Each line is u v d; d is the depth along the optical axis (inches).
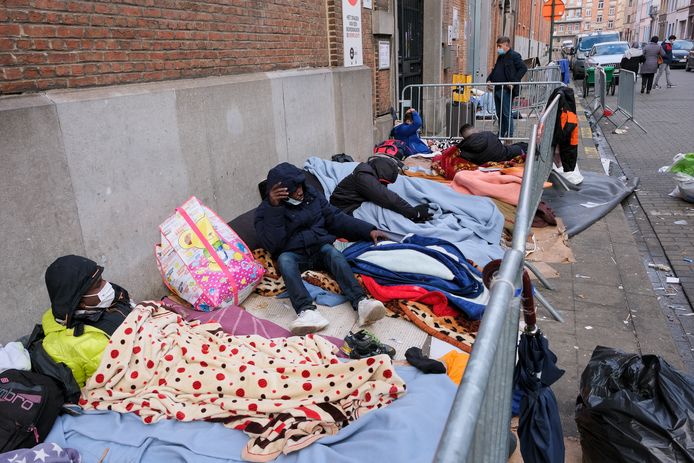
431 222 211.3
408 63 463.2
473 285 159.0
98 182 139.9
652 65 759.1
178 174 170.1
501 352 53.0
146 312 120.3
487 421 49.0
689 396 89.5
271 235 161.6
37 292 124.4
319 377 112.5
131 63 153.5
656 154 386.3
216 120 187.5
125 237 150.5
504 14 911.0
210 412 105.7
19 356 106.9
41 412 99.4
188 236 153.9
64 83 132.9
